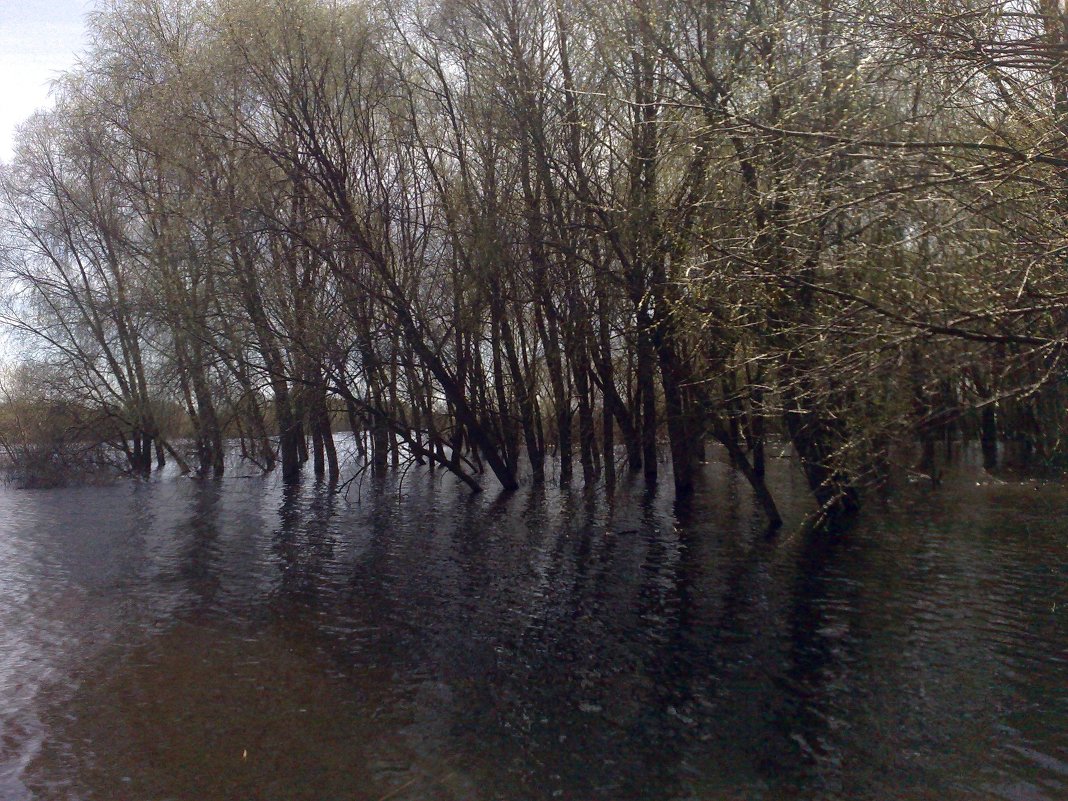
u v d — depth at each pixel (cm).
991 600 1320
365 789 795
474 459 3312
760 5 1409
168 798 791
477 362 2938
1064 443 1380
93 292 3731
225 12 2444
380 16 2597
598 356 2548
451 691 1036
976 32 950
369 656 1173
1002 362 995
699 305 1345
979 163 958
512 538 2039
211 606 1468
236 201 2472
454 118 2673
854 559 1619
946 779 782
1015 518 1959
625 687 1032
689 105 1202
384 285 2567
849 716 923
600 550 1844
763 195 1108
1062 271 942
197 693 1050
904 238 1045
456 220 2589
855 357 1032
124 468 4016
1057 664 1050
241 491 3281
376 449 3186
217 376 2708
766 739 876
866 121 1063
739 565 1630
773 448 2348
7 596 1580
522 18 2328
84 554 1998
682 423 2133
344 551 1939
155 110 2567
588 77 1975
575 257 2098
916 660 1079
